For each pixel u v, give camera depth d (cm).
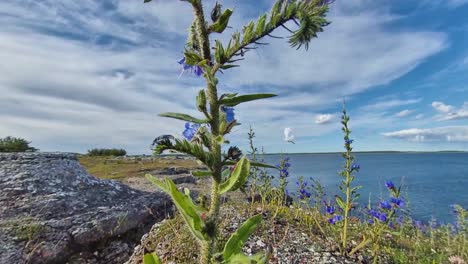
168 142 169
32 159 876
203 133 185
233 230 473
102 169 1927
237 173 169
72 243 578
